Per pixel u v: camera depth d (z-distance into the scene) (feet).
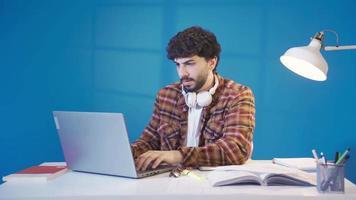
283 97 9.60
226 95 5.95
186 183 3.99
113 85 9.83
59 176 4.43
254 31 9.61
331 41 9.48
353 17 9.42
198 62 5.70
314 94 9.55
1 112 9.85
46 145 9.82
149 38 9.76
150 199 3.50
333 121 9.54
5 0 9.80
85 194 3.52
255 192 3.59
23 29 9.82
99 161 4.42
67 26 9.82
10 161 9.84
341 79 9.48
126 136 4.11
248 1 9.57
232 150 5.04
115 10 9.80
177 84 6.55
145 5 9.74
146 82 9.80
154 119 6.55
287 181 3.92
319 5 9.48
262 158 9.62
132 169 4.18
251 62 9.61
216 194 3.52
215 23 9.63
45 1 9.80
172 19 9.69
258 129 9.64
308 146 9.61
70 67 9.82
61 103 9.83
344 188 3.67
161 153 4.65
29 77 9.82
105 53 9.83
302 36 9.53
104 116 4.19
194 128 6.04
